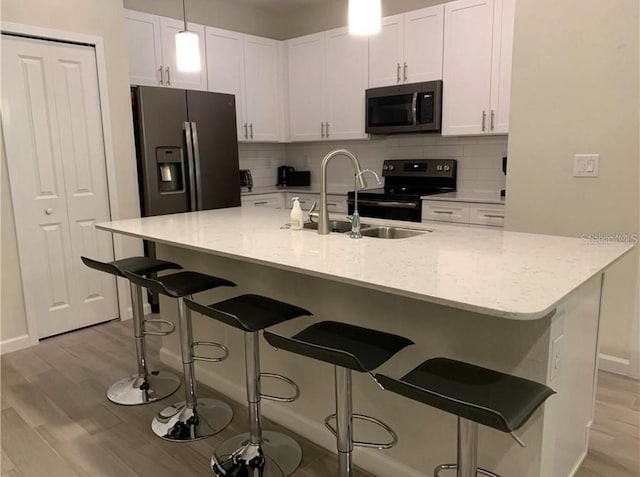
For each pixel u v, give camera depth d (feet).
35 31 10.30
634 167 8.36
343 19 16.05
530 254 5.94
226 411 8.05
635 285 8.70
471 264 5.43
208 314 6.03
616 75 8.31
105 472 6.58
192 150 13.09
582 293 5.63
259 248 6.49
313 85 15.67
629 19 8.07
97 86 11.43
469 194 13.21
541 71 9.04
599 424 7.47
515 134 9.48
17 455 6.97
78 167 11.30
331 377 6.89
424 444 5.99
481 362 5.29
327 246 6.58
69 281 11.45
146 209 12.50
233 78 15.19
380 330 6.19
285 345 4.93
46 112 10.68
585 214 8.95
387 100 13.76
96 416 7.98
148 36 13.21
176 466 6.70
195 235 7.59
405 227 8.21
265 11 17.25
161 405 8.32
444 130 12.93
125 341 11.12
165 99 12.48
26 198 10.57
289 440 7.25
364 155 16.29
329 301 6.77
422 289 4.46
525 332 4.93
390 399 6.23
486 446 5.35
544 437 4.98
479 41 11.98
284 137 16.85
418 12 12.93
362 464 6.62
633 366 8.89
